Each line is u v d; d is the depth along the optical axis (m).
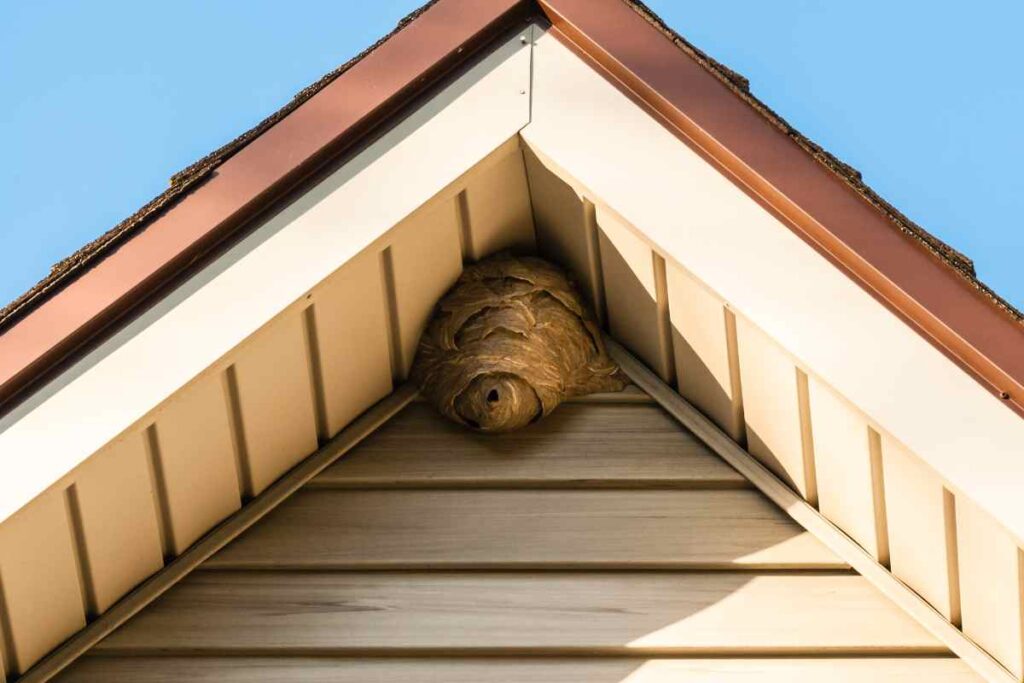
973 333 4.46
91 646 5.23
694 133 4.75
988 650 5.09
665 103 4.76
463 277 5.67
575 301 5.74
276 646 5.20
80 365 4.60
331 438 5.61
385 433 5.68
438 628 5.22
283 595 5.32
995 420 4.43
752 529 5.43
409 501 5.53
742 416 5.47
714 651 5.18
